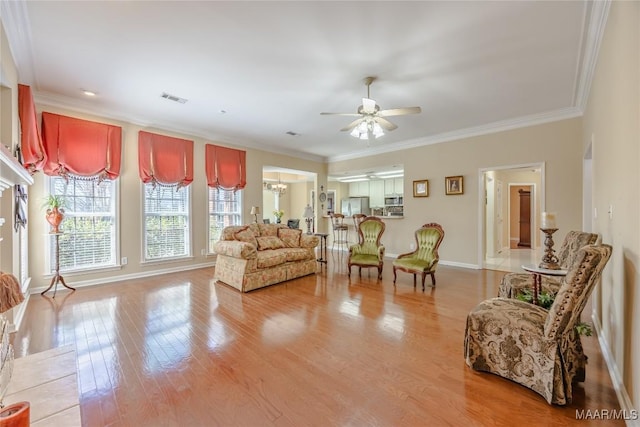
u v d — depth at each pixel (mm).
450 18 2455
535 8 2328
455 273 5242
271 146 7012
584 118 4152
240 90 3861
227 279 4402
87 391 1836
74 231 4301
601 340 2453
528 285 2828
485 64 3195
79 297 3777
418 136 6141
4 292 1229
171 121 5145
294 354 2312
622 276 1844
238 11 2365
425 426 1545
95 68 3277
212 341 2537
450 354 2309
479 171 5535
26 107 3186
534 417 1606
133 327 2826
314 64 3197
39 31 2604
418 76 3463
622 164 1872
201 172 5773
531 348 1807
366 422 1578
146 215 5027
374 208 9898
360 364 2164
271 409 1682
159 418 1606
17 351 2346
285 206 11562
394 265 4586
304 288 4270
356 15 2418
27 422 930
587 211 4340
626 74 1770
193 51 2947
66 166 4098
